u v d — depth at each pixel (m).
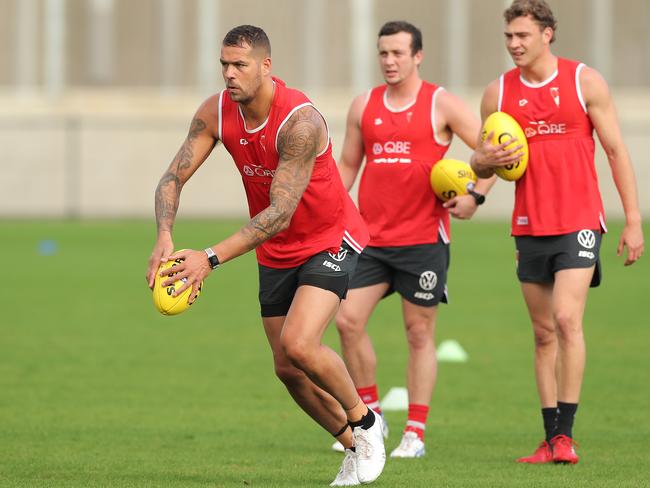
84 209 120.75
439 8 120.12
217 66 122.56
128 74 123.69
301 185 19.05
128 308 50.97
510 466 22.61
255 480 20.98
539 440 25.70
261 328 45.09
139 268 68.44
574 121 23.53
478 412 29.22
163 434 26.00
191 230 94.62
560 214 23.42
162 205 19.95
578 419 28.06
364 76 121.31
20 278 62.84
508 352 39.38
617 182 23.62
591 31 118.12
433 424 27.72
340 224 20.41
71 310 50.06
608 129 23.48
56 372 34.88
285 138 19.23
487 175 24.44
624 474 21.64
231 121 19.89
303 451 24.27
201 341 41.59
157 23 123.06
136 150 120.44
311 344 19.44
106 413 28.53
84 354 38.41
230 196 118.75
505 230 100.94
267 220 18.70
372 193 25.91
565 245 23.36
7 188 120.88
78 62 124.12
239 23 122.00
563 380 23.06
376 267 25.80
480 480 21.02
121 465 22.44
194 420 27.80
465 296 55.75
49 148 120.56
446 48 120.19
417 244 25.52
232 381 33.56
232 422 27.64
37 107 123.62
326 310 19.75
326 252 20.19
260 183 20.22
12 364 36.31
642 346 40.12
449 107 25.84
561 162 23.53
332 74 121.69
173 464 22.61
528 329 44.91
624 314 48.75
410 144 25.78
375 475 20.16
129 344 40.69
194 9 122.44
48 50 124.06
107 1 123.50
